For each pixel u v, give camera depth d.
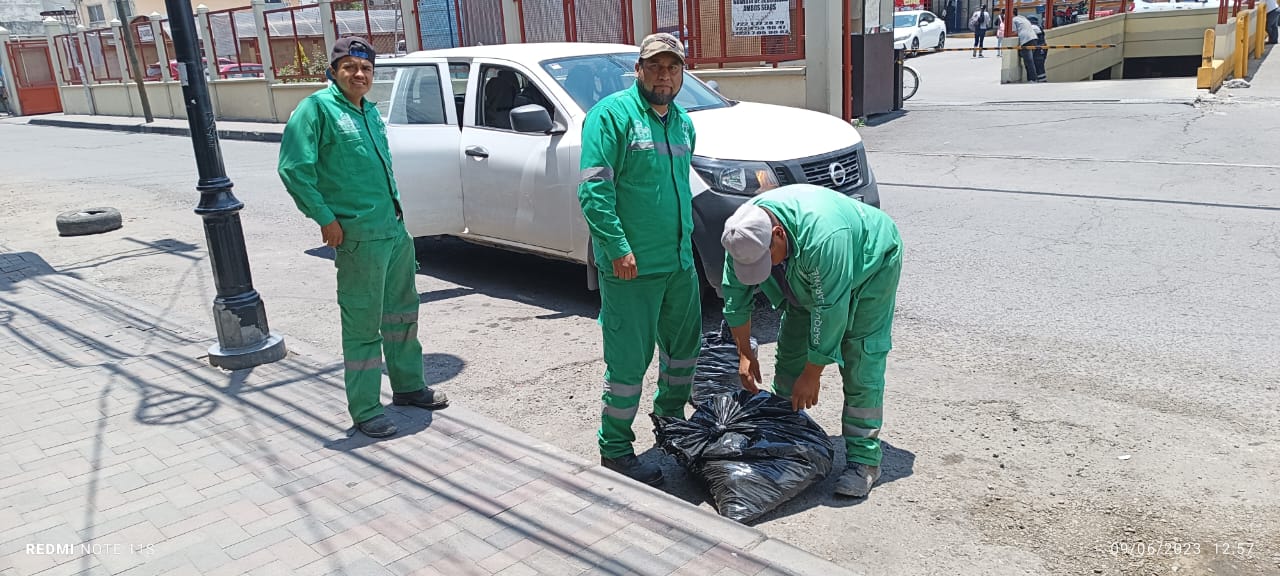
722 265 5.71
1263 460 3.87
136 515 3.63
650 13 15.26
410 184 7.12
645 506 3.57
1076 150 11.32
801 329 4.01
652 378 5.19
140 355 5.64
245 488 3.83
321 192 4.12
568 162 6.18
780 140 5.93
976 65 24.92
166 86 27.11
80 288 7.48
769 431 3.74
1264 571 3.14
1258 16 22.33
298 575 3.18
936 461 4.02
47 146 22.20
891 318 3.71
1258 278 6.23
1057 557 3.28
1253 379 4.66
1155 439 4.11
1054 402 4.54
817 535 3.50
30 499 3.79
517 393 5.07
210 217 5.20
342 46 4.07
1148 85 17.06
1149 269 6.58
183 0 4.99
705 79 14.73
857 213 3.49
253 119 24.12
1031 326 5.59
